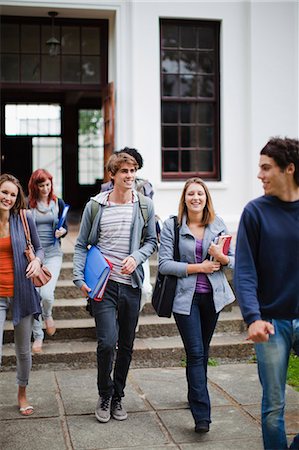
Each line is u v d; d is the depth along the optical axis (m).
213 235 4.41
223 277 4.36
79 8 9.12
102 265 4.25
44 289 5.80
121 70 9.23
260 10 9.40
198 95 9.64
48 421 4.43
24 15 9.52
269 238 3.21
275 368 3.23
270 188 3.25
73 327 6.18
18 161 15.79
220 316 6.68
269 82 9.48
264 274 3.26
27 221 4.43
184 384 5.30
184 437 4.14
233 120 9.55
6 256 4.32
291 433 4.19
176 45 9.52
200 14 9.38
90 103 15.99
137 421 4.43
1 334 4.26
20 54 9.77
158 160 9.34
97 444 4.03
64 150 16.03
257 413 4.58
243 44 9.54
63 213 5.83
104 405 4.41
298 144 3.21
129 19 9.20
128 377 5.50
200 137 9.70
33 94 15.34
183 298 4.27
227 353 6.04
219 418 4.48
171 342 6.14
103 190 5.41
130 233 4.45
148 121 9.30
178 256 4.41
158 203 9.38
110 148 9.34
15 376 5.50
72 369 5.77
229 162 9.56
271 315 3.23
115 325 4.36
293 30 9.50
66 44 9.84
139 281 4.43
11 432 4.22
